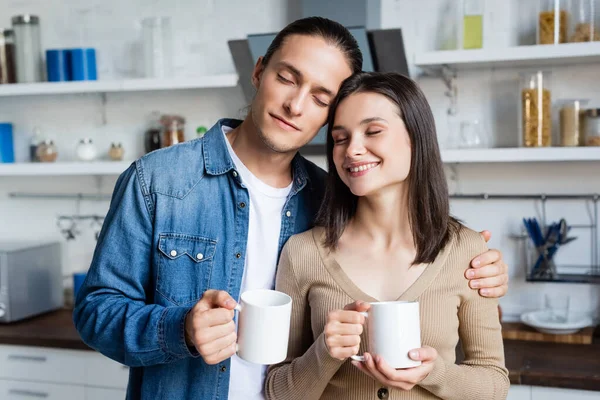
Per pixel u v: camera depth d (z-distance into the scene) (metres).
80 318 1.44
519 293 2.78
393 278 1.44
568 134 2.52
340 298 1.43
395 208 1.46
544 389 2.22
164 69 2.99
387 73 1.43
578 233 2.70
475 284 1.43
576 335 2.54
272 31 3.00
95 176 3.32
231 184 1.54
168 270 1.47
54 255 3.18
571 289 2.73
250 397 1.49
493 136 2.77
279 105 1.40
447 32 2.74
